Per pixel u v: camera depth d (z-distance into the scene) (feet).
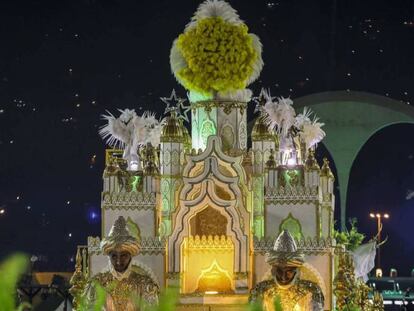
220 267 84.89
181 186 85.51
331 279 82.58
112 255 56.08
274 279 54.90
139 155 90.79
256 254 83.35
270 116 89.51
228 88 89.86
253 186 86.79
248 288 83.05
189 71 90.63
